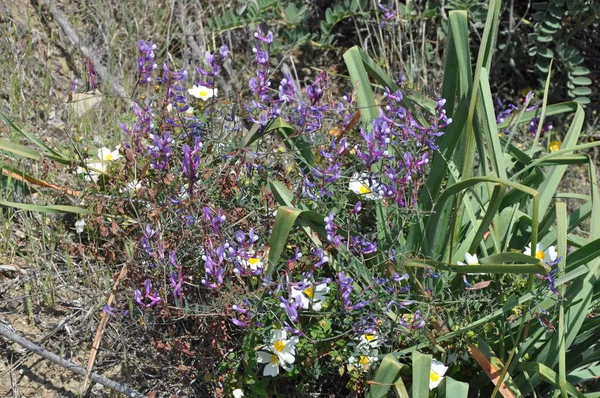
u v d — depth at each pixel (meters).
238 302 1.23
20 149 1.45
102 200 1.42
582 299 1.29
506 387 1.25
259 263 1.24
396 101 1.40
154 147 1.37
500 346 1.31
